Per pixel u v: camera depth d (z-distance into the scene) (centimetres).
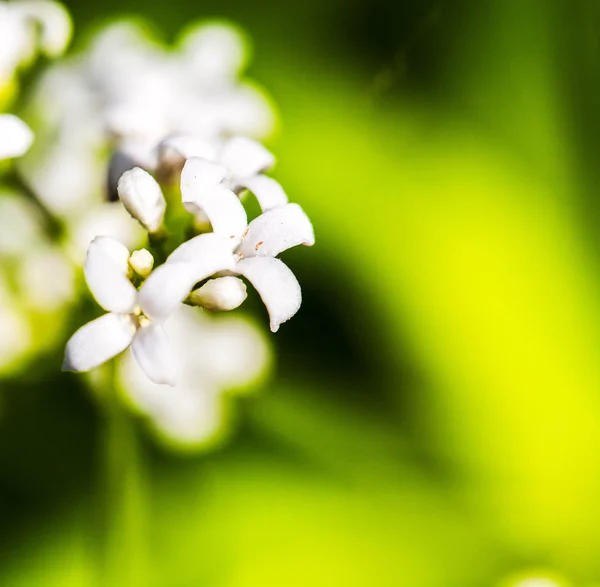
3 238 12
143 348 10
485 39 15
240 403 13
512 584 13
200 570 13
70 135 12
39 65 12
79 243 12
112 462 12
